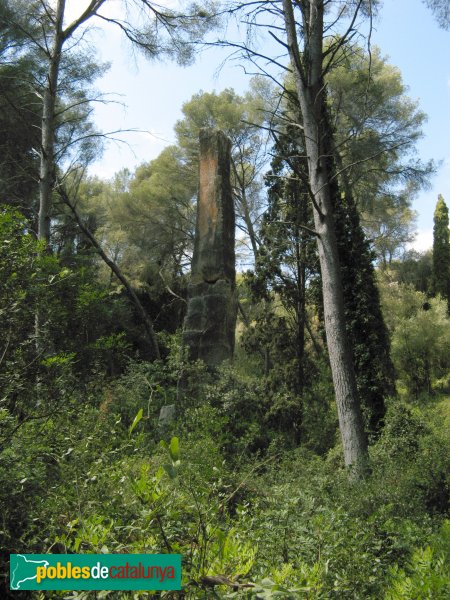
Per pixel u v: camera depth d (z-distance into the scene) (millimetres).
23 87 17328
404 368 26375
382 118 25578
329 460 11219
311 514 4750
